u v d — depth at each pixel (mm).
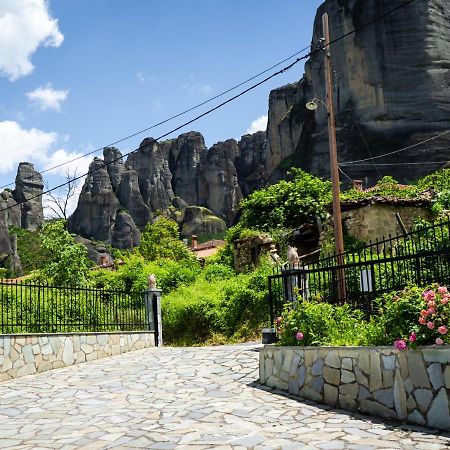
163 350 15188
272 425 6789
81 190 101625
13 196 100188
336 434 6207
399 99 56438
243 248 29250
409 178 54094
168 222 53938
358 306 9695
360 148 57125
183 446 5941
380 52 57625
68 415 7945
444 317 6637
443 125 54969
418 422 6520
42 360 12531
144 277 28453
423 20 56875
